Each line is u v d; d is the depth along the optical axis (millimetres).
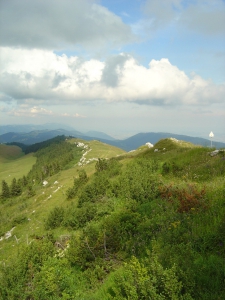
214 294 5141
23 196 63969
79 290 7605
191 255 6852
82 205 23031
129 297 5480
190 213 10219
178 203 11852
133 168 23797
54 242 14211
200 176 16453
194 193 11836
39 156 177500
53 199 40094
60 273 8289
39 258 10352
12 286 8594
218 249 7031
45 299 7430
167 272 5629
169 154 27234
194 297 5316
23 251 11023
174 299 5051
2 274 9555
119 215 12227
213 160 18469
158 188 15336
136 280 5801
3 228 35000
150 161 24531
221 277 5660
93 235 10508
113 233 10406
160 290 5570
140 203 14516
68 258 10016
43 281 7977
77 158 117875
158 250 7250
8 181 119062
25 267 9695
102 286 7426
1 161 197750
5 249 24438
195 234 8117
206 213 9516
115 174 29969
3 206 61938
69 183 46594
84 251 9711
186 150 26391
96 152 113750
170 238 8273
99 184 25016
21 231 29891
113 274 7824
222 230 7551
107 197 20297
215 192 11516
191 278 5555
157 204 12875
